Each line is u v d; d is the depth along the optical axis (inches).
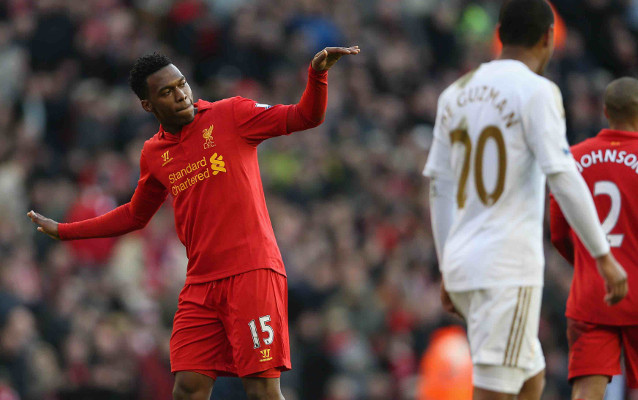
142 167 780.0
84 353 1592.0
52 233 808.9
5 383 1523.1
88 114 2148.1
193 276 755.4
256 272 732.0
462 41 2812.5
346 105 2404.0
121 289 1756.9
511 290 688.4
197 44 2449.6
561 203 673.6
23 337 1567.4
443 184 737.6
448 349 1690.5
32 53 2300.7
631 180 796.0
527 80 695.1
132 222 800.9
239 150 743.1
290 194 2129.7
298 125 732.0
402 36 2679.6
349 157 2247.8
